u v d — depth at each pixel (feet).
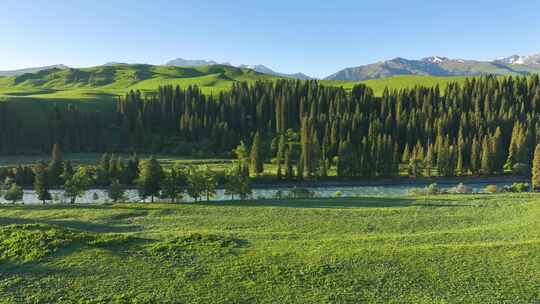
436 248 108.47
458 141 442.09
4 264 95.25
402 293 85.61
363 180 397.19
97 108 635.25
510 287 86.63
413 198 218.18
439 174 410.11
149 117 593.42
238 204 206.08
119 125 590.14
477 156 409.28
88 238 113.09
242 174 258.98
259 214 176.76
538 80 606.96
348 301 82.28
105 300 80.28
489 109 545.44
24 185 327.06
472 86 628.69
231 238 122.72
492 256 102.12
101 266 95.55
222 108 597.52
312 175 391.24
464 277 91.91
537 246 106.73
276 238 126.72
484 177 405.18
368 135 495.82
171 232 136.36
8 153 462.60
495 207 183.73
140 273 93.04
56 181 326.03
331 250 109.09
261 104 611.06
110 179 333.42
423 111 540.93
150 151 520.42
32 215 179.93
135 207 196.34
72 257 99.66
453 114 531.50
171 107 627.87
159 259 101.81
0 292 82.64
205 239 118.73
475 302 81.25
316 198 232.73
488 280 90.12
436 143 440.86
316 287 88.22
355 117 526.16
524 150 405.59
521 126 442.50
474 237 122.72
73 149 499.92
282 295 84.53
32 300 80.02
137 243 114.01
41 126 527.40
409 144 496.23
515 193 234.99
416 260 101.24
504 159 429.38
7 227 118.32
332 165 454.40
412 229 144.56
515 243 110.01
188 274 93.30
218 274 93.71
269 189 353.10
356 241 118.93
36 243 105.70
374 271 95.76
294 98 634.02
